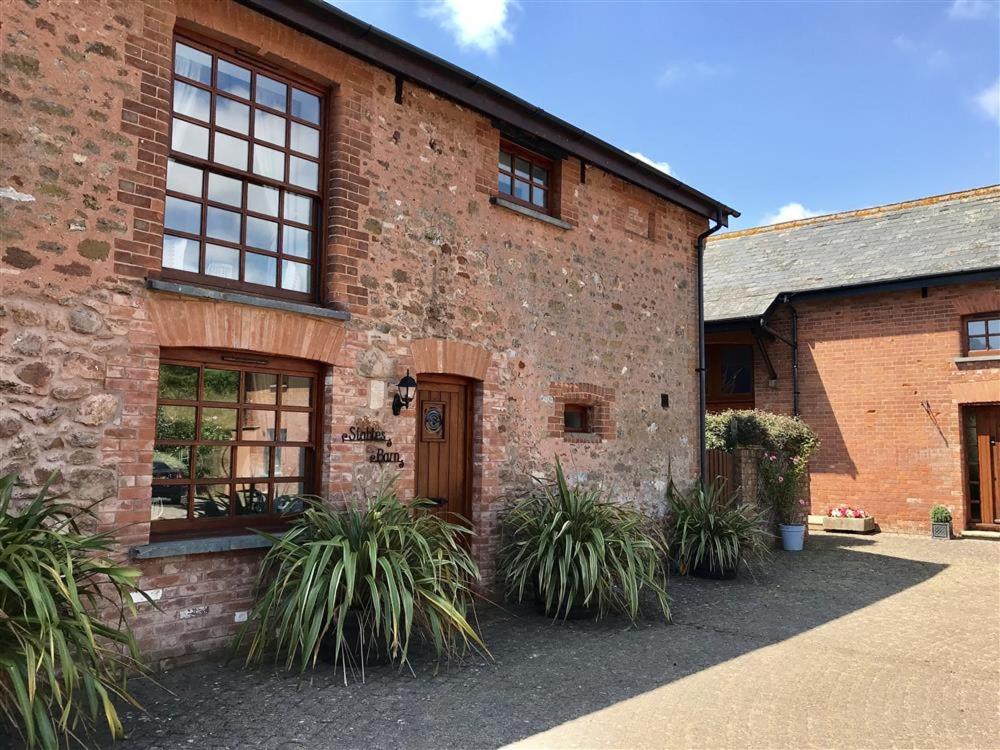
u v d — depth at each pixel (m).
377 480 5.86
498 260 7.09
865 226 14.94
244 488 5.29
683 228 9.71
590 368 8.05
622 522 6.62
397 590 4.60
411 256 6.26
